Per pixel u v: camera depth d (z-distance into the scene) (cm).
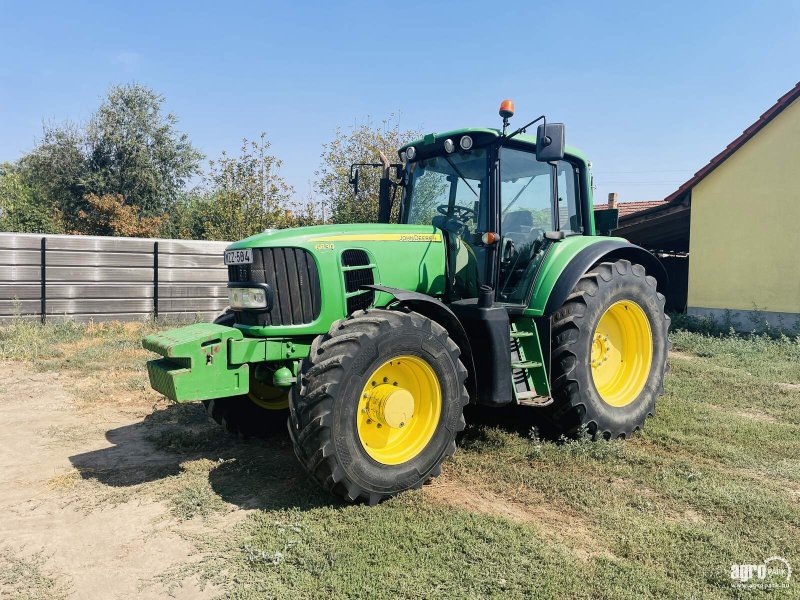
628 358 497
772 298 1022
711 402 564
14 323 916
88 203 2494
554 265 454
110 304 999
